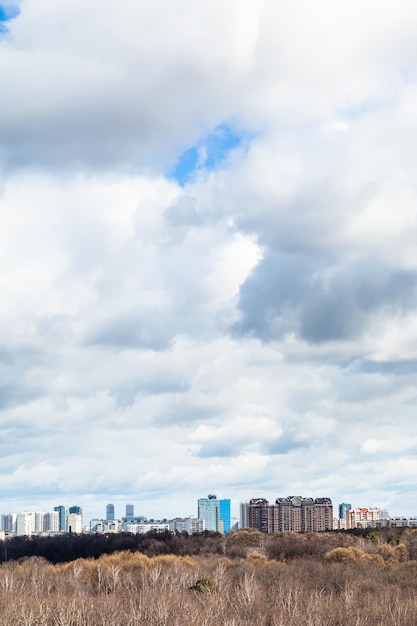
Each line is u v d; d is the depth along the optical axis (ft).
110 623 211.82
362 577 309.42
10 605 225.76
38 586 288.51
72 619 211.41
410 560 396.37
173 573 308.19
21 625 210.79
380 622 216.33
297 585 266.16
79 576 317.63
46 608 218.18
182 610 223.92
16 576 314.35
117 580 293.84
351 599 238.07
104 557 371.15
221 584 279.49
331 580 300.81
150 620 215.31
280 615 212.64
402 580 304.71
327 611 221.46
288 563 383.24
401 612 221.46
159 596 235.81
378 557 371.97
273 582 298.56
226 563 363.35
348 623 214.28
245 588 255.09
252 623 215.31
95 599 249.14
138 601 234.99
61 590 281.54
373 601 242.58
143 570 318.65
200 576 306.76
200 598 253.44
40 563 401.49
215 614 225.56
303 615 220.23
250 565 345.72
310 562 357.61
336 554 371.97
